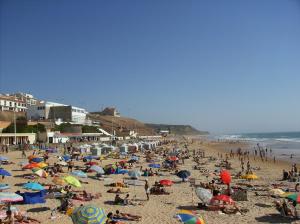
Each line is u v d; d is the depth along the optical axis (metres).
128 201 26.36
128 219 21.78
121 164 49.41
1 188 25.70
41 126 99.44
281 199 29.03
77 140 109.12
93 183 34.88
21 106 155.50
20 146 69.25
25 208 23.41
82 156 62.50
